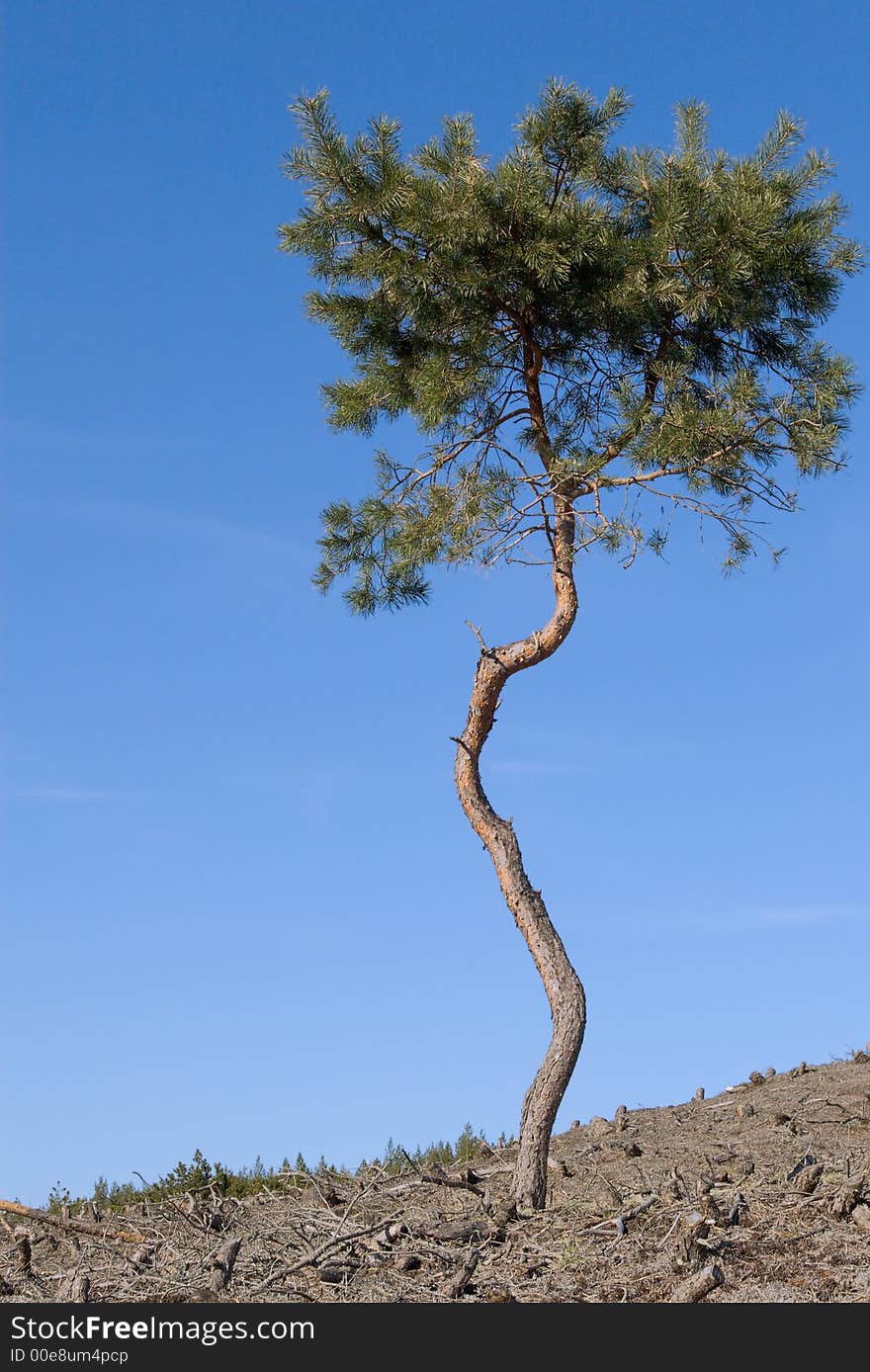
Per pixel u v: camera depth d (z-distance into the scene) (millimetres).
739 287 7875
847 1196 6199
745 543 9016
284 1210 8016
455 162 7617
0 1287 5852
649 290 7703
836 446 7730
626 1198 7066
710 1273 5055
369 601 9336
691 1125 9625
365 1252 6215
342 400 8805
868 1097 9258
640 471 7832
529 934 7547
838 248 7895
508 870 7691
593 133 7871
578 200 7820
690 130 8047
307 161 7609
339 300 8477
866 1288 5043
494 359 8531
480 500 7926
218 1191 9500
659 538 8312
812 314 8242
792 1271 5340
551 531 8172
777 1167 7539
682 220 7559
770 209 7430
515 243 7605
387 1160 9734
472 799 7891
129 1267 6062
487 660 7879
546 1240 6309
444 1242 6375
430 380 8070
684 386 8117
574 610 7836
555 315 8234
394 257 7797
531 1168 7047
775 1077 11219
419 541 8273
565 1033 7262
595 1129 10164
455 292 7824
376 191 7609
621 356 8562
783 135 7832
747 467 7973
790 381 8234
